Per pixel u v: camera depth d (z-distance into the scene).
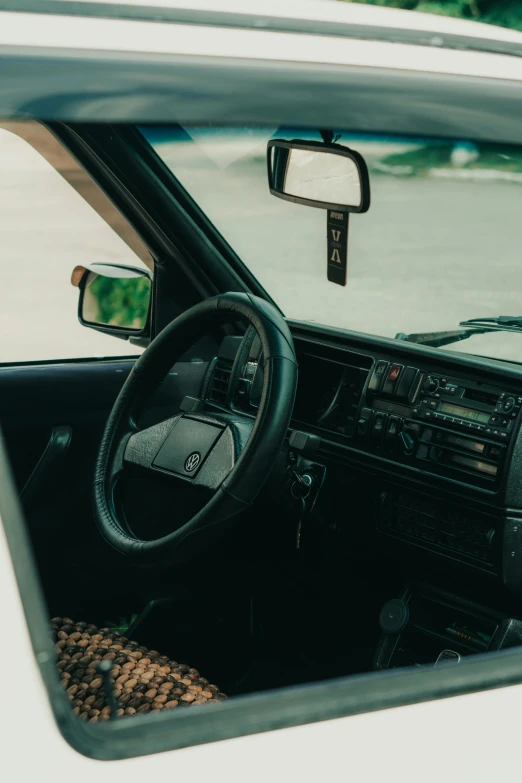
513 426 2.06
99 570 2.54
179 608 2.38
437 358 2.19
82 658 1.69
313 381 2.45
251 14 1.16
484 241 6.65
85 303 2.80
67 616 2.51
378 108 1.15
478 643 2.23
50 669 0.77
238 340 2.33
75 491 2.57
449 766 0.84
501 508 2.09
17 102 0.97
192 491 1.94
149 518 2.63
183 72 1.06
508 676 0.94
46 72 1.00
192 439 1.98
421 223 7.10
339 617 2.49
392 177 8.48
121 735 0.78
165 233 2.68
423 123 1.16
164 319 2.79
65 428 2.54
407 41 1.22
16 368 2.51
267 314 1.91
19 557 0.81
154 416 2.70
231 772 0.78
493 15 11.95
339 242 2.13
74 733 0.76
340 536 2.42
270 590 2.50
